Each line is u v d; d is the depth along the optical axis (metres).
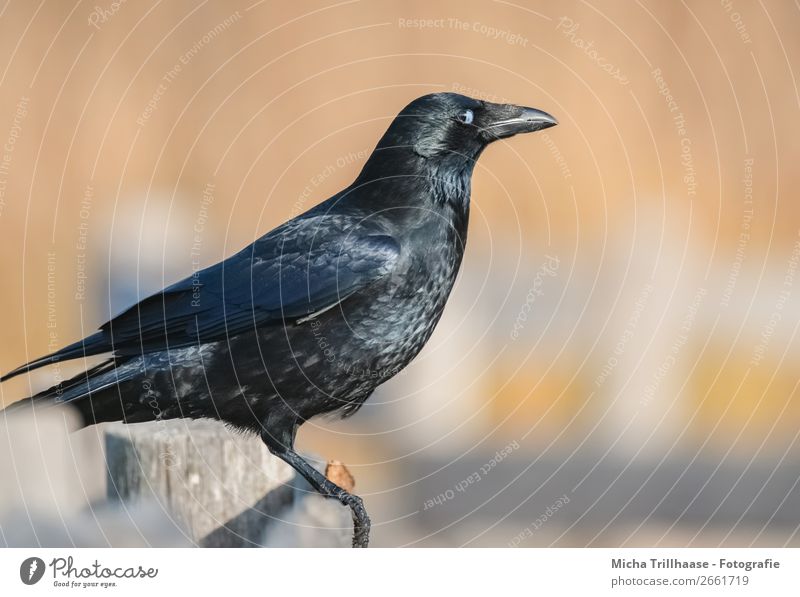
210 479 6.94
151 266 13.18
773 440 13.55
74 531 7.07
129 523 6.86
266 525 7.02
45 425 7.58
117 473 6.96
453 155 7.38
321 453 12.91
